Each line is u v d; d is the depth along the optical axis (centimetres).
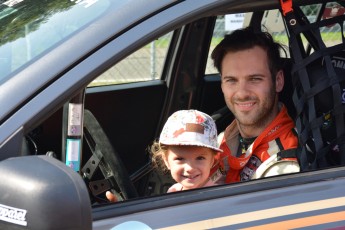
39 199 159
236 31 293
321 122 252
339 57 260
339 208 214
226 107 365
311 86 258
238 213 205
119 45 193
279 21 353
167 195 209
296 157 269
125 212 199
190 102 404
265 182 219
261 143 283
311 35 277
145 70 881
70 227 160
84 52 191
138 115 394
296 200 213
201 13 205
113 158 277
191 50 399
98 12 204
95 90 382
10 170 167
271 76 289
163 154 268
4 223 164
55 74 188
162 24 199
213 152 265
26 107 183
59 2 225
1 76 194
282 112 289
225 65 291
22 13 232
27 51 200
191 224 199
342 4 288
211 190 212
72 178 164
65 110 249
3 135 180
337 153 256
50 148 334
